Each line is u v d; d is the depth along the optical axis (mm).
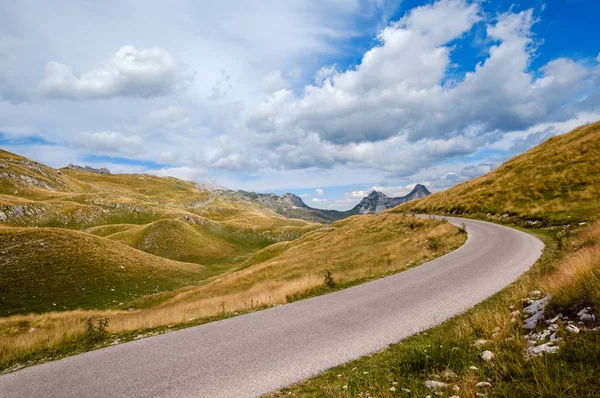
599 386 3568
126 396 6246
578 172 36062
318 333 9109
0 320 28375
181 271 83500
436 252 23703
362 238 42844
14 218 137875
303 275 27812
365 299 12820
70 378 7516
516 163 53188
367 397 5102
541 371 4191
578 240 16734
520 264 15656
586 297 5883
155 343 9930
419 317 9539
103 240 82500
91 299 53969
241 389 6148
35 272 59156
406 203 74250
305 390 5824
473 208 43938
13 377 8016
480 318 7684
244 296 20062
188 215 175250
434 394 4785
